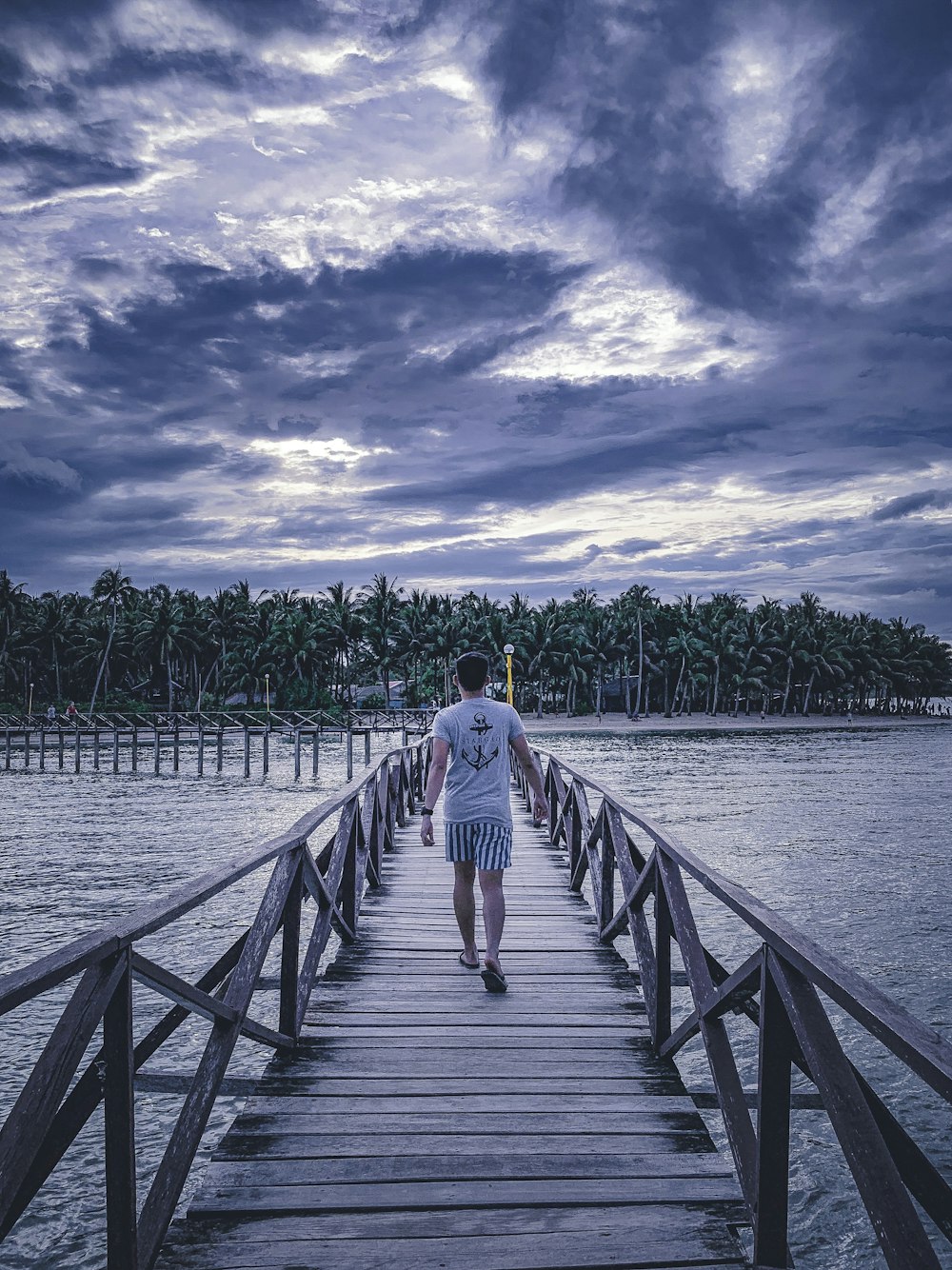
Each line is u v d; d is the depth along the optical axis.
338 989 5.69
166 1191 3.04
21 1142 2.03
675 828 26.17
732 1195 3.36
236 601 86.44
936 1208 2.17
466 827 5.59
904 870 20.02
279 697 82.06
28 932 14.79
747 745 65.06
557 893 8.55
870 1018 1.92
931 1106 8.71
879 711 127.88
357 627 85.19
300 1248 3.04
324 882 5.66
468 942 5.99
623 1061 4.59
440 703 86.69
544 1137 3.78
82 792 39.00
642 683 101.38
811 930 14.93
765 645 98.19
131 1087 2.65
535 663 87.69
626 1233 3.13
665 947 4.71
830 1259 6.57
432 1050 4.71
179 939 13.76
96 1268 6.12
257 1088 4.24
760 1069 2.77
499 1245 3.05
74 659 85.81
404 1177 3.46
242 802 34.91
